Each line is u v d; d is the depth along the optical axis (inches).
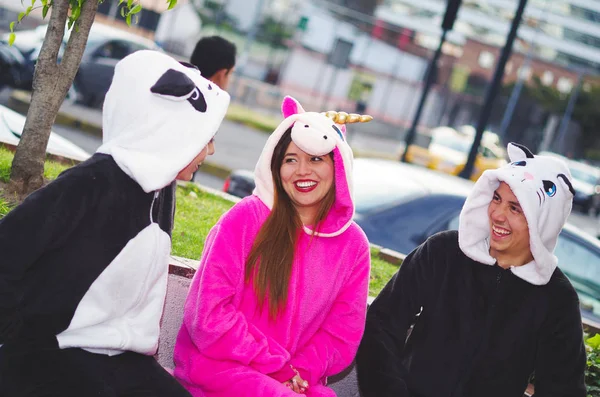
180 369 131.0
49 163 232.1
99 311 104.1
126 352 110.1
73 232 100.4
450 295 137.6
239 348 123.3
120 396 106.5
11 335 96.7
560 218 133.3
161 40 1177.4
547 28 1608.0
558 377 135.1
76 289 101.0
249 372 123.0
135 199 106.0
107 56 581.3
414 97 1448.1
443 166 808.3
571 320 135.8
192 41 1194.6
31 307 99.2
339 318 134.5
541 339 136.8
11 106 521.0
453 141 860.0
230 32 1346.0
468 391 135.4
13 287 95.2
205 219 221.6
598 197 1072.2
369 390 134.8
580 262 280.5
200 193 263.3
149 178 103.3
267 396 119.5
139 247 106.1
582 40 1609.3
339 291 134.8
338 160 130.3
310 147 126.3
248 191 293.4
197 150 108.0
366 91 1417.3
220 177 581.0
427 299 138.9
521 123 1624.0
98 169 102.9
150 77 105.2
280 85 1369.3
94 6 185.6
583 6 1595.7
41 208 97.0
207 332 122.5
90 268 101.6
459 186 276.8
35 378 100.3
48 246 98.1
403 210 256.8
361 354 138.2
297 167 128.9
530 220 129.6
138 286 107.5
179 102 106.8
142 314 110.8
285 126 129.5
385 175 274.4
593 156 1632.6
